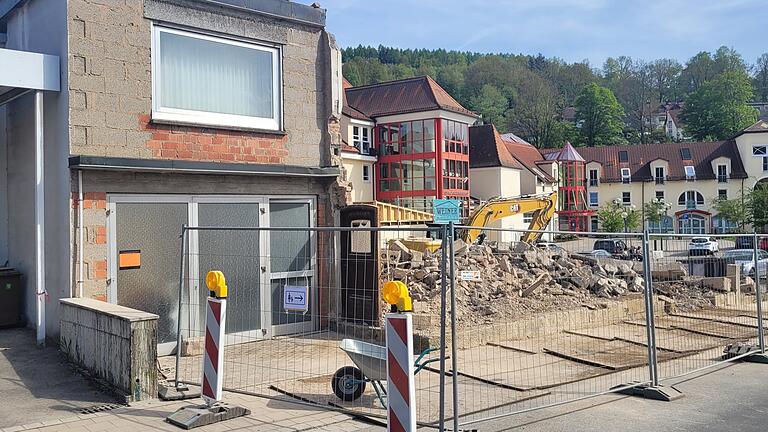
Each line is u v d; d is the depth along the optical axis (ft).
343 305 40.47
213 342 22.98
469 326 38.73
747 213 191.72
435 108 139.33
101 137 32.48
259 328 38.01
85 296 31.53
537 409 23.62
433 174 140.05
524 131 321.73
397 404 18.70
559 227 215.10
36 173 31.73
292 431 21.66
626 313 47.91
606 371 31.48
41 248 31.83
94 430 21.30
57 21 32.55
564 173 217.15
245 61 38.52
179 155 35.19
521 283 51.49
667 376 30.07
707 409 24.80
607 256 70.64
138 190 33.47
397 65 362.74
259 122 38.91
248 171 36.91
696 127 323.78
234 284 37.09
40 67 31.40
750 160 222.89
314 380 28.81
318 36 41.91
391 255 54.70
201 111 36.47
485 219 75.87
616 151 242.78
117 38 33.19
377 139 145.59
